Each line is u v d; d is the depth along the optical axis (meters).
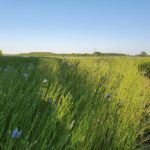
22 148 2.18
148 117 4.84
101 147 3.04
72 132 2.64
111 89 5.65
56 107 3.02
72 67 7.73
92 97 4.16
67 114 3.17
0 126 2.49
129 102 4.66
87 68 7.88
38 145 2.32
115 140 3.08
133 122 3.86
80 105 3.78
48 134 2.40
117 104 4.63
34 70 7.10
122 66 10.25
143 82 7.75
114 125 3.50
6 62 13.43
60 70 6.94
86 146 2.57
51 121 2.55
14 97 3.36
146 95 6.27
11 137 2.20
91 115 3.09
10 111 2.97
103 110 3.75
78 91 4.69
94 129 3.00
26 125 2.70
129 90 5.75
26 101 3.30
